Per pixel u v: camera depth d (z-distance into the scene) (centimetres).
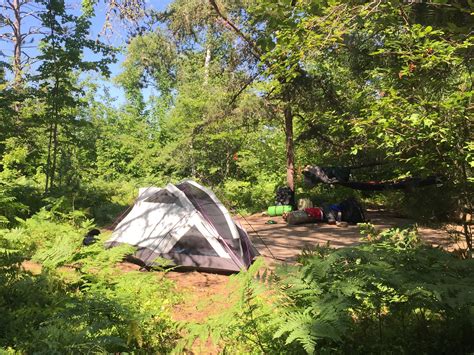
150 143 2841
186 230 717
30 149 1495
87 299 384
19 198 1125
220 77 1608
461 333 342
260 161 2192
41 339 329
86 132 2514
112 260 533
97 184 1880
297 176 1861
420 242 538
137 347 383
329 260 347
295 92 1384
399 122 528
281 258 805
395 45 522
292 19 450
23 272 495
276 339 358
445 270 375
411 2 458
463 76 572
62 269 571
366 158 1563
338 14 450
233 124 1581
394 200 1652
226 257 691
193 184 809
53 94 1309
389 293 342
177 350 333
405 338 356
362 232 590
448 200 655
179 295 552
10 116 1290
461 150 512
